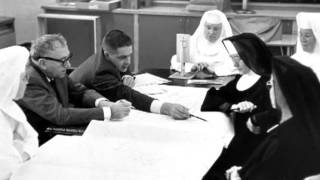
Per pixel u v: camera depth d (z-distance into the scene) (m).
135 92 2.04
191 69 2.72
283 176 1.03
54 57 1.73
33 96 1.72
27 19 4.68
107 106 1.85
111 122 1.67
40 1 4.59
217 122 1.75
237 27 3.91
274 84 1.08
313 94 0.95
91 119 1.74
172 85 2.42
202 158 1.41
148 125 1.62
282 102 1.03
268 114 1.51
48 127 1.73
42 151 1.44
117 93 2.07
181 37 2.71
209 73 2.68
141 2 4.50
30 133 1.47
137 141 1.51
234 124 1.75
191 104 2.03
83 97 2.01
